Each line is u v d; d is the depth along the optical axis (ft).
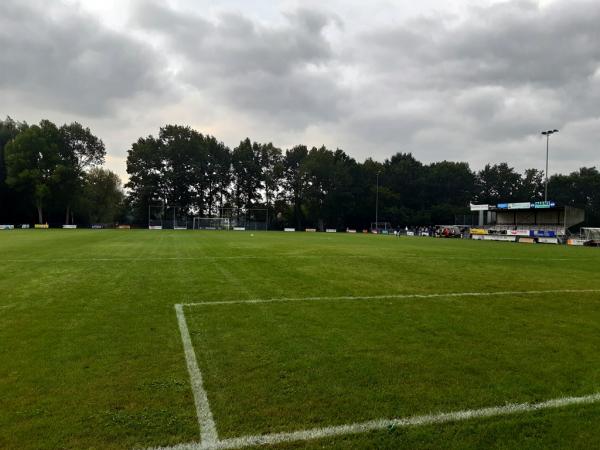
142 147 252.01
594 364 15.48
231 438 10.09
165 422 10.76
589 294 29.89
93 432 10.19
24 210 224.74
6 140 223.51
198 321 20.74
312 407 11.71
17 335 17.97
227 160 280.51
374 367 14.76
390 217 283.38
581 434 10.62
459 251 75.82
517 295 29.04
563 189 300.20
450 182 321.11
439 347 17.17
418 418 11.23
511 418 11.38
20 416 10.87
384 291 29.84
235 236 131.95
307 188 274.36
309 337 18.24
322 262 49.55
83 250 62.54
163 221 252.01
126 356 15.52
